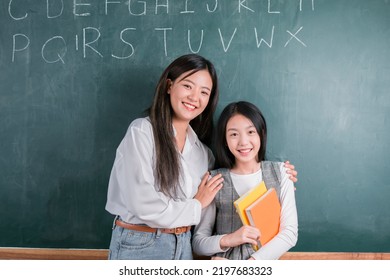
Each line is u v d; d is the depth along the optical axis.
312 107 1.51
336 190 1.52
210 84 1.30
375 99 1.50
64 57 1.54
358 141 1.51
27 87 1.54
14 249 1.55
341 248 1.53
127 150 1.23
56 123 1.54
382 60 1.50
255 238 1.23
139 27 1.52
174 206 1.23
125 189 1.23
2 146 1.55
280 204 1.35
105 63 1.53
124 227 1.27
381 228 1.52
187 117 1.28
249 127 1.31
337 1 1.50
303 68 1.50
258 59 1.51
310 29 1.50
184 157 1.35
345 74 1.50
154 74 1.53
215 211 1.39
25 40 1.54
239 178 1.36
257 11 1.50
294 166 1.52
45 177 1.55
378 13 1.50
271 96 1.51
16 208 1.55
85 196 1.55
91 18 1.53
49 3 1.54
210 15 1.51
